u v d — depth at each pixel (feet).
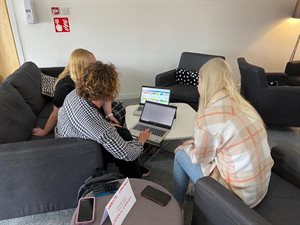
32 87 7.91
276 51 13.78
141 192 4.04
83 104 4.60
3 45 10.24
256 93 8.98
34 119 7.04
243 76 9.42
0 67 10.64
